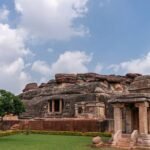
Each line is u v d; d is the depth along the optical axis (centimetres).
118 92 6988
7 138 4425
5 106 4262
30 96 8094
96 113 5912
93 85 6906
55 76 7981
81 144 3544
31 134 5362
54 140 4084
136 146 3222
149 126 3591
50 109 7106
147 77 3853
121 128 3612
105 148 3206
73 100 6775
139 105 3419
